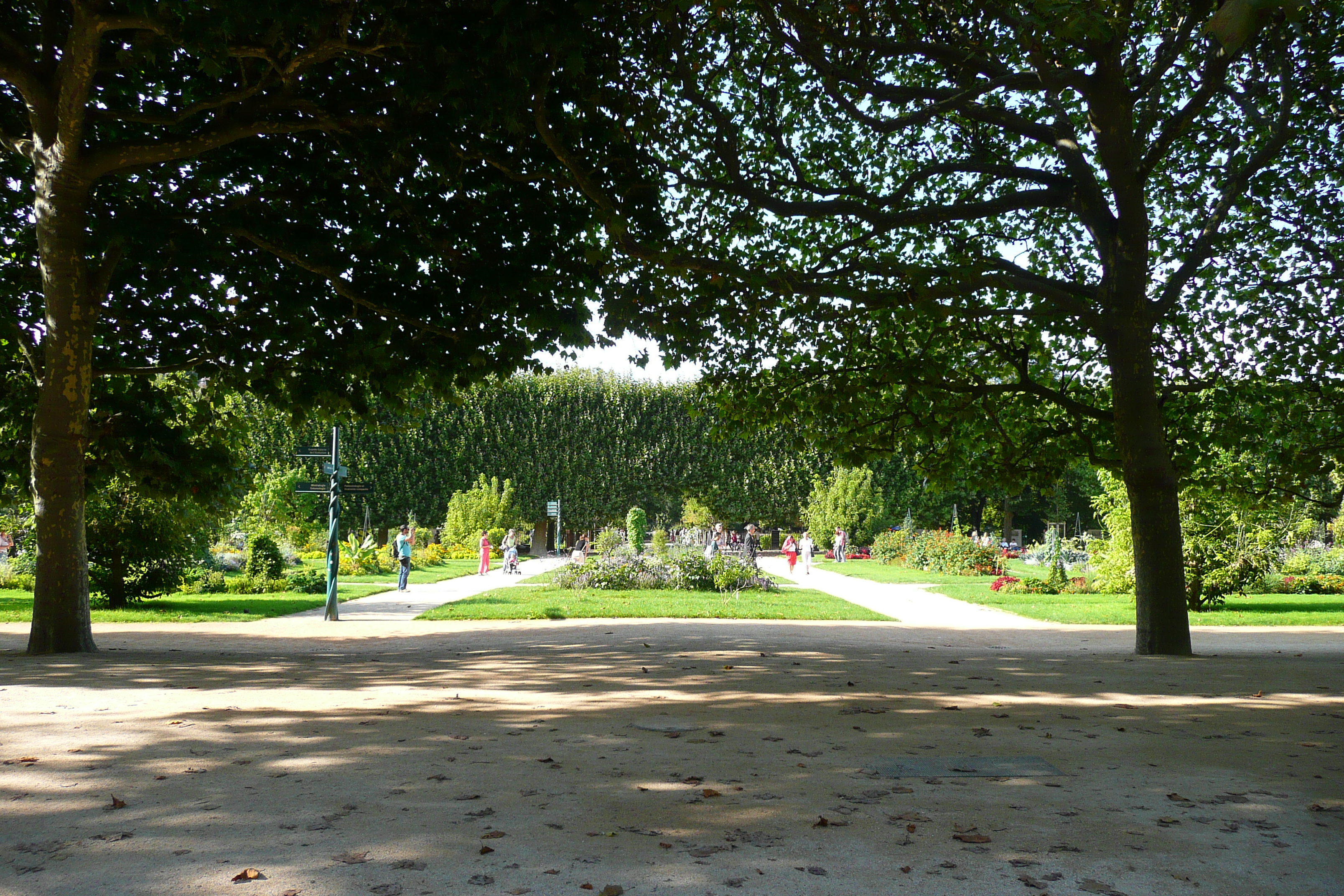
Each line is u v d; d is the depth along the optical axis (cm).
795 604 1998
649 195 1040
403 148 898
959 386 1159
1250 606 1972
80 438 1076
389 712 645
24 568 2398
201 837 361
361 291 1111
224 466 1352
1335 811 404
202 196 1127
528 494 5347
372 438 5106
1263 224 1218
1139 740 554
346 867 326
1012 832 371
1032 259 1341
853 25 1013
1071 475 6172
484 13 809
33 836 362
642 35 1004
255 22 751
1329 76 1052
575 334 1080
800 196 1258
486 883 311
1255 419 1230
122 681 811
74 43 876
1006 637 1404
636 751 517
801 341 1241
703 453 5478
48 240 1005
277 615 1756
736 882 313
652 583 2445
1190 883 316
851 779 455
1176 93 1229
